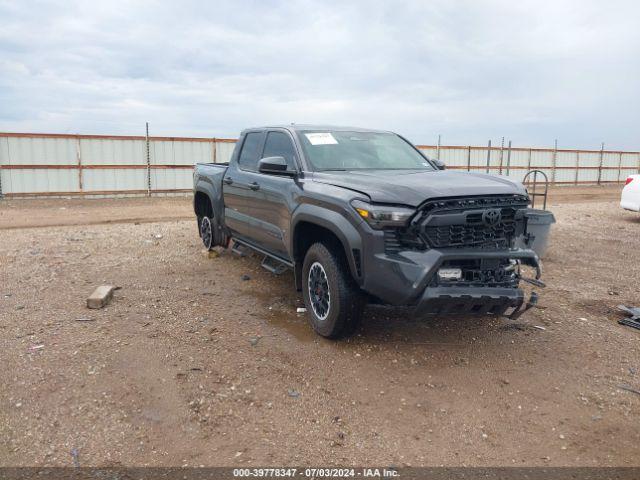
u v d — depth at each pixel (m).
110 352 4.30
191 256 7.99
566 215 14.73
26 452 3.07
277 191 5.45
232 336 4.77
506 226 4.28
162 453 3.10
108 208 16.92
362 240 4.09
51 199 19.62
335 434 3.33
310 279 4.86
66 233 10.32
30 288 6.09
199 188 7.94
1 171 18.97
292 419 3.48
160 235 9.93
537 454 3.18
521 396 3.85
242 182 6.40
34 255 7.94
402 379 4.05
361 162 5.41
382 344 4.66
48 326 4.86
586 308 5.82
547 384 4.04
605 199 22.58
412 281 3.89
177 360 4.23
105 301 5.52
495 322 5.26
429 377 4.09
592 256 8.69
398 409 3.64
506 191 4.28
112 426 3.33
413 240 4.00
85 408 3.50
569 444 3.29
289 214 5.13
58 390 3.70
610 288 6.63
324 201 4.52
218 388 3.83
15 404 3.52
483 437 3.34
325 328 4.60
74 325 4.90
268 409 3.59
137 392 3.71
